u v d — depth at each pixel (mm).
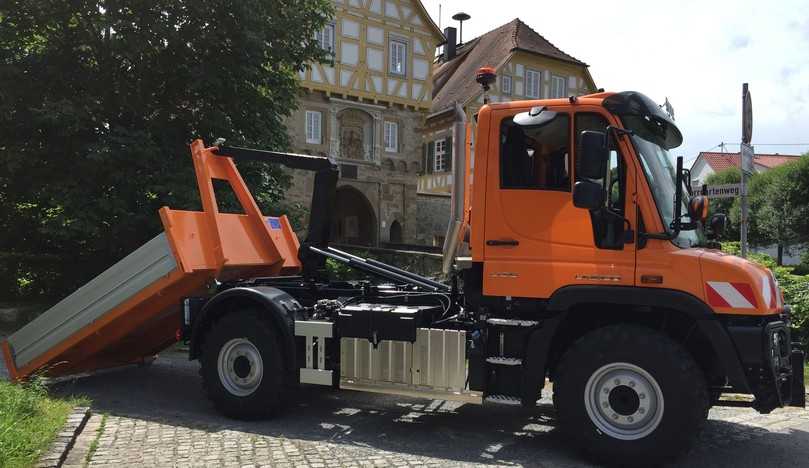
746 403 4746
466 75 33188
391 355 5516
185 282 6219
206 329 6141
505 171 5098
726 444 5328
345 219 29016
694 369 4461
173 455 4738
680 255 4582
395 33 27844
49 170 10398
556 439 5352
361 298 6242
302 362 5758
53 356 6711
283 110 12078
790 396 4613
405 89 28203
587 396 4707
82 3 10070
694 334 4789
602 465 4695
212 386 5902
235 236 6672
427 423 5805
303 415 6016
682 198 4969
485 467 4617
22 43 10633
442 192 31875
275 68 11656
